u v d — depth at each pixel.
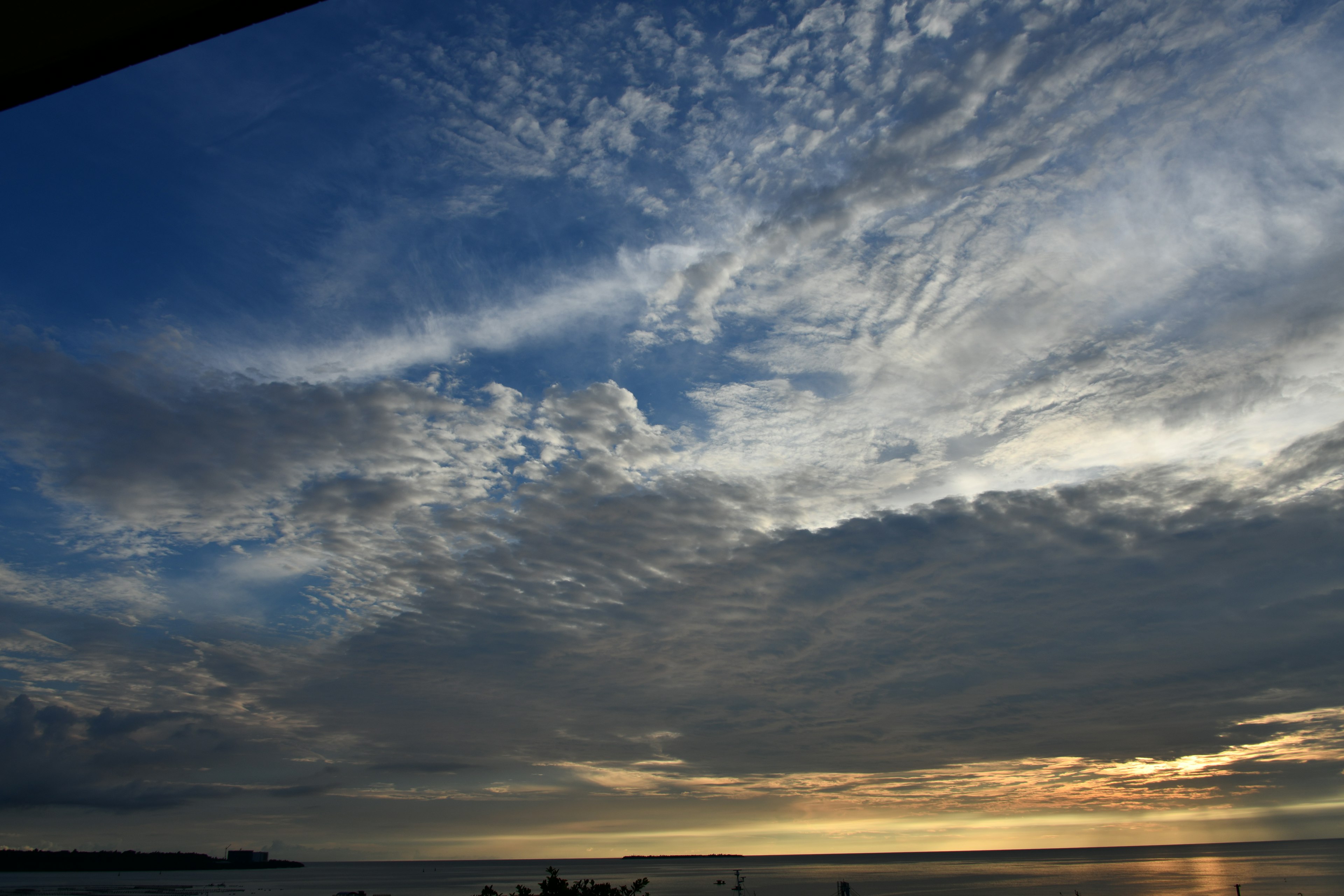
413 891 172.00
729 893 143.50
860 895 125.62
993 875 178.88
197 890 171.38
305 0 2.39
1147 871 174.75
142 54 2.40
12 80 2.38
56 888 177.00
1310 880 127.00
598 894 22.95
